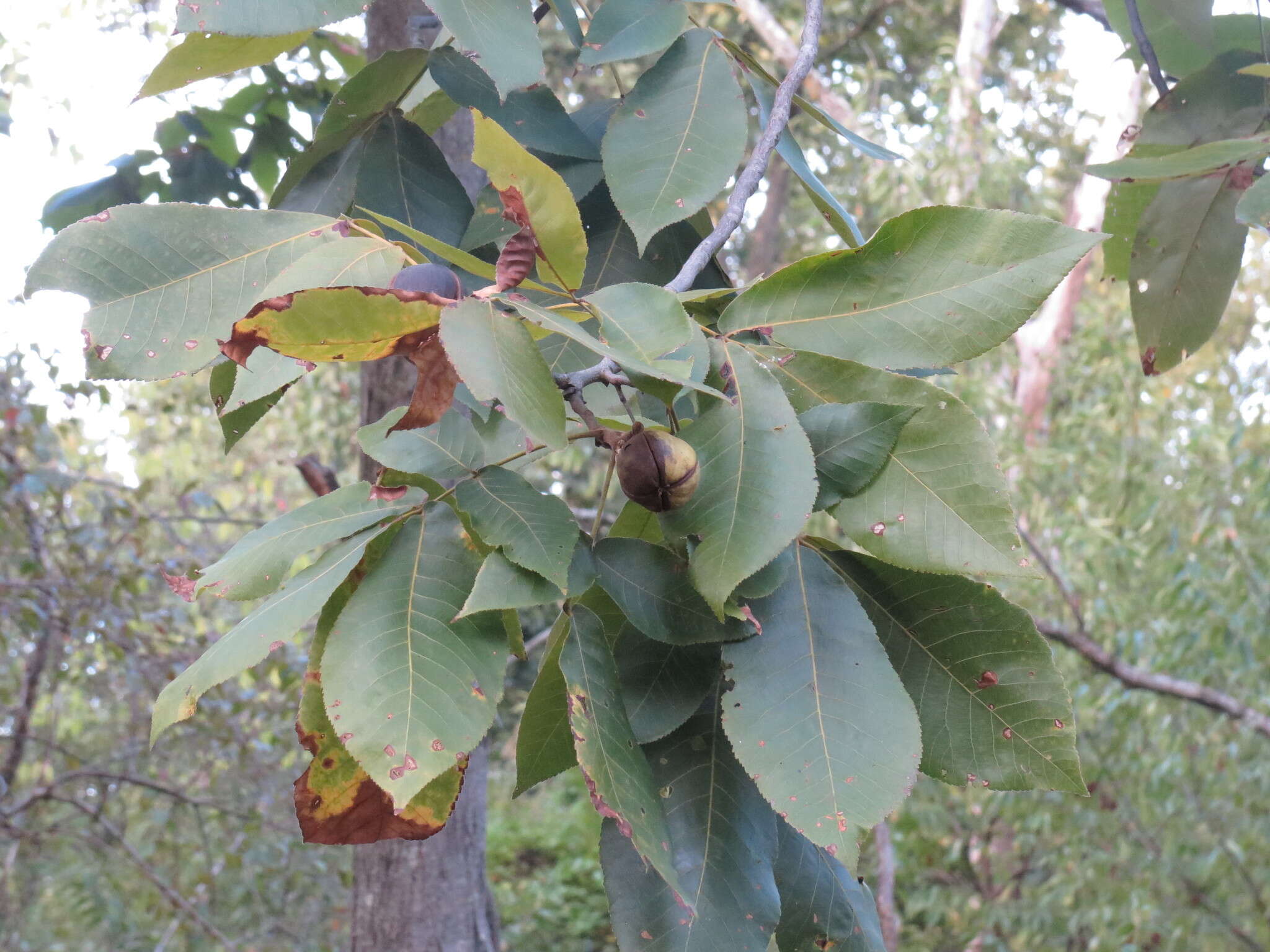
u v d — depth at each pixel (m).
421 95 0.81
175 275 0.51
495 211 0.73
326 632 0.51
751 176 0.66
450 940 1.31
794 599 0.52
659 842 0.46
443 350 0.44
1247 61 0.84
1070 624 2.68
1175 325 0.93
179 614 2.44
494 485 0.50
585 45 0.70
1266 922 2.70
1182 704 2.58
